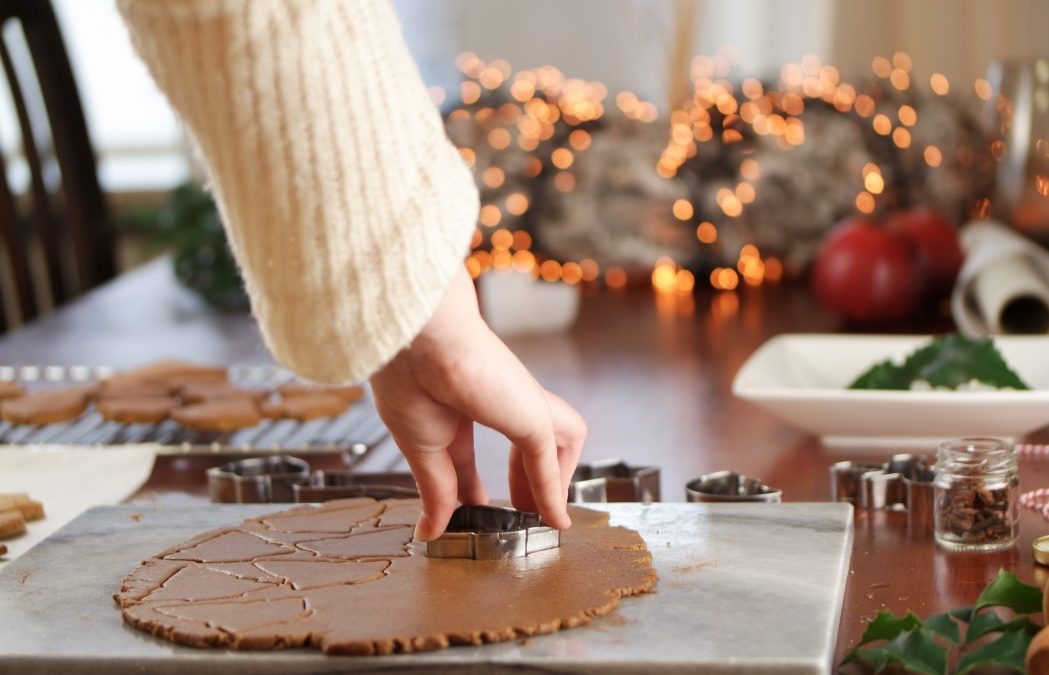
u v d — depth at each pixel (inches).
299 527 58.5
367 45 48.2
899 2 116.3
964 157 101.6
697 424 72.7
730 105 101.3
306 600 52.7
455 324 50.3
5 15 117.3
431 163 49.1
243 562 55.7
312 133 47.8
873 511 61.9
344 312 48.6
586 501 61.1
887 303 88.5
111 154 159.9
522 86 105.3
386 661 49.7
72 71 123.6
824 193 101.1
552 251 104.5
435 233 48.7
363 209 48.3
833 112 100.8
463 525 56.7
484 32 124.0
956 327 88.5
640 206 102.8
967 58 115.5
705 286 103.5
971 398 65.1
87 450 69.7
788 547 55.8
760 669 48.9
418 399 51.4
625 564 54.4
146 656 50.4
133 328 95.4
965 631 52.4
